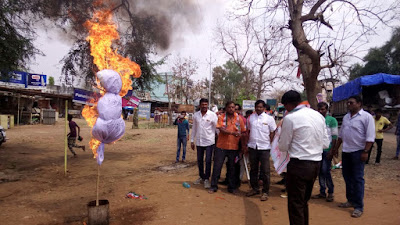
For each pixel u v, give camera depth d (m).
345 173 4.59
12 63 8.52
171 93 34.25
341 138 4.65
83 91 5.97
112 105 3.68
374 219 3.94
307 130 3.09
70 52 9.23
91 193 5.43
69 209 4.52
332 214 4.21
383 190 5.40
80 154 10.54
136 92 12.55
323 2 6.44
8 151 10.54
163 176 6.93
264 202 4.84
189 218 4.06
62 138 15.21
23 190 5.68
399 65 24.41
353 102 4.38
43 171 7.50
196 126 6.04
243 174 6.65
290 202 3.20
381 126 8.12
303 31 6.61
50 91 31.31
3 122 18.88
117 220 3.99
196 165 8.48
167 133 18.16
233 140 5.34
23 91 21.23
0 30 7.64
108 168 8.02
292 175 3.16
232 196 5.18
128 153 11.02
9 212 4.36
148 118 36.19
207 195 5.18
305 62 7.11
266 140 5.06
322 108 5.12
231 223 3.90
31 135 16.05
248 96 22.72
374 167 7.69
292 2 6.79
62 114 33.34
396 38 24.33
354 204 4.23
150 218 4.06
